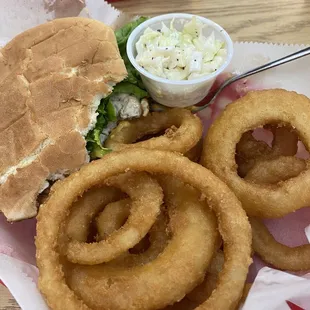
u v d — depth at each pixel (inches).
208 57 8.8
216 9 11.0
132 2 11.2
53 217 7.3
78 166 8.0
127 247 7.2
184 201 7.7
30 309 7.0
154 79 8.6
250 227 7.3
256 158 8.9
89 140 8.4
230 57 8.9
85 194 8.0
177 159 7.7
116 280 7.0
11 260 7.6
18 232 8.3
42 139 7.9
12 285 7.1
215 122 8.8
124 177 7.9
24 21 9.8
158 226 7.9
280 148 8.9
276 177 8.5
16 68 8.5
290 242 8.5
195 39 9.0
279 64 9.2
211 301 6.7
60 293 6.8
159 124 9.4
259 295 6.7
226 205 7.3
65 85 8.1
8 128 8.2
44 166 7.9
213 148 8.5
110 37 8.5
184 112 9.1
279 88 9.4
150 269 7.0
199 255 7.1
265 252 8.1
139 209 7.5
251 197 8.0
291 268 8.0
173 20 9.4
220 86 9.7
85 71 8.2
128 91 9.3
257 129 9.5
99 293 6.9
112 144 8.8
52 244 7.2
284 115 8.5
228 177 8.2
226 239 7.2
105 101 8.9
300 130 8.5
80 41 8.4
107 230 7.8
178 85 8.6
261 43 9.6
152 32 9.0
